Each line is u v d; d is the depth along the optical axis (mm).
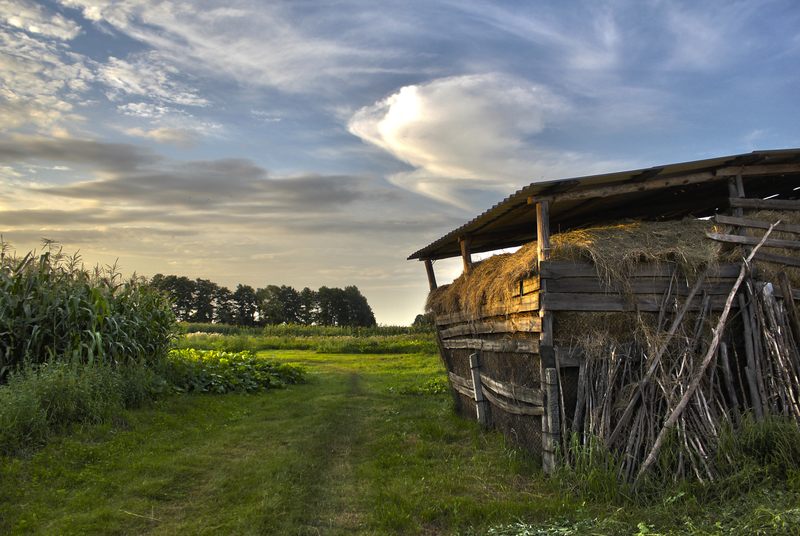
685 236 8078
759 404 7176
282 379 16750
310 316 93250
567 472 6715
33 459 7137
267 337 35625
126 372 11000
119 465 7488
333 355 28094
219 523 5840
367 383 17469
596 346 7398
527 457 8055
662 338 7316
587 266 7551
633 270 7559
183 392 12750
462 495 6699
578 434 7078
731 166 8273
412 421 11344
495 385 9609
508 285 8469
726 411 7012
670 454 6500
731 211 8414
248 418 11234
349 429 10594
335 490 6938
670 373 7121
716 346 7172
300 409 12422
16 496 6195
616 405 7059
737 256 7980
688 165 7820
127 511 6090
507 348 9023
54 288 10805
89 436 8336
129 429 9195
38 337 10102
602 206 10047
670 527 5258
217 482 7156
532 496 6613
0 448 7102
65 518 5781
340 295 93500
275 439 9586
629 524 5410
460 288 11656
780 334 7379
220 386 13727
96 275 12320
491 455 8562
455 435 9992
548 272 7465
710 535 4773
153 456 8047
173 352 15164
